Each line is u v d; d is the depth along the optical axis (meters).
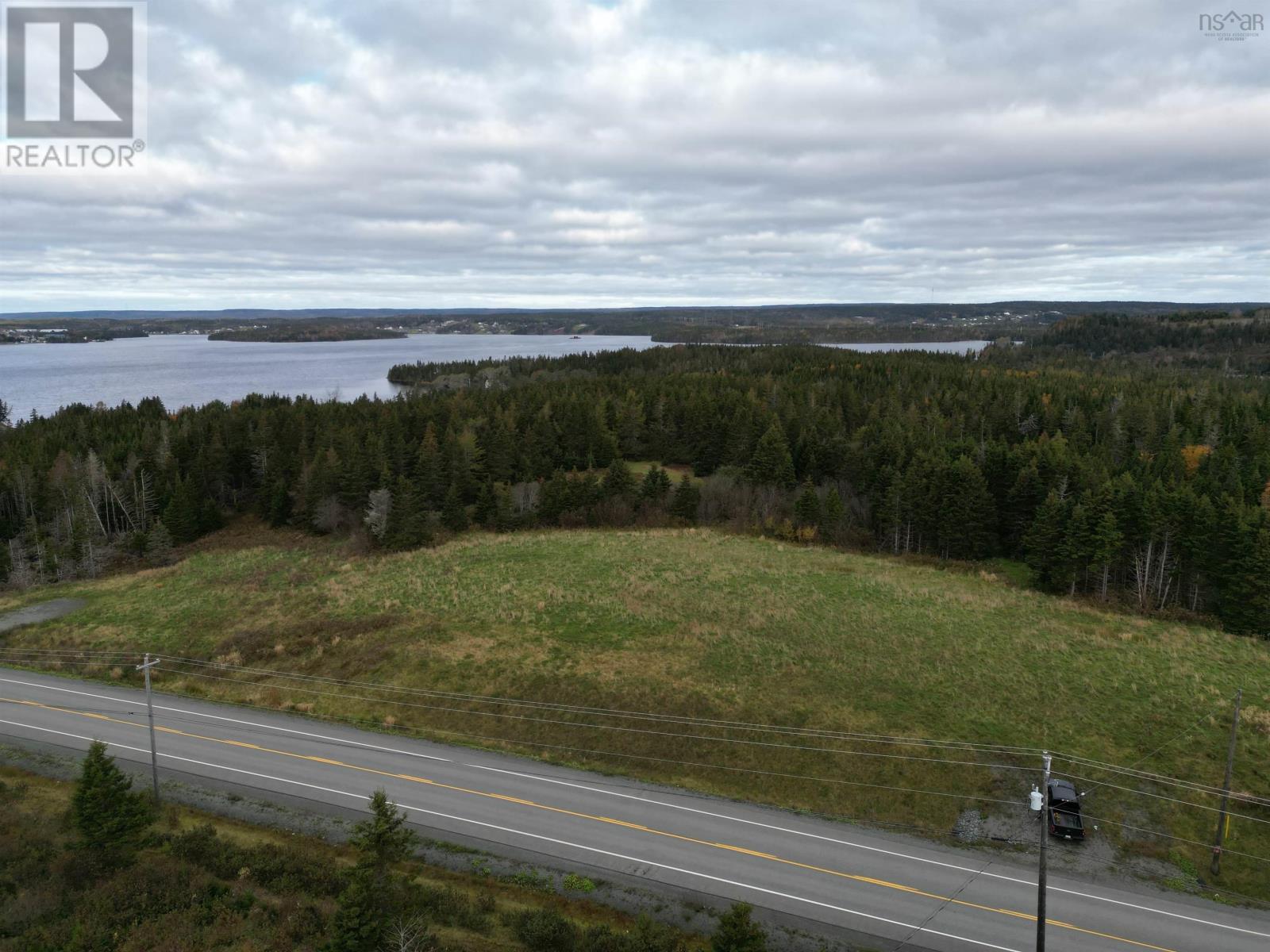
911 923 22.22
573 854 25.33
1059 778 29.31
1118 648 41.66
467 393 113.19
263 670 40.03
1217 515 50.00
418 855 25.09
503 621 44.94
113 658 42.22
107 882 23.25
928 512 62.91
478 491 76.38
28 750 31.70
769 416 86.75
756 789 29.73
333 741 33.06
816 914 22.56
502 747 32.75
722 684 36.66
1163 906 23.23
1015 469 65.50
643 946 19.56
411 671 39.12
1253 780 29.34
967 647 41.06
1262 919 22.88
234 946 20.73
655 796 29.09
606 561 57.97
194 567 61.09
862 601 48.88
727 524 71.38
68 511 66.75
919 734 32.44
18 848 24.70
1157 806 28.03
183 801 28.19
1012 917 22.56
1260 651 42.50
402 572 56.34
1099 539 51.59
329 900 22.84
